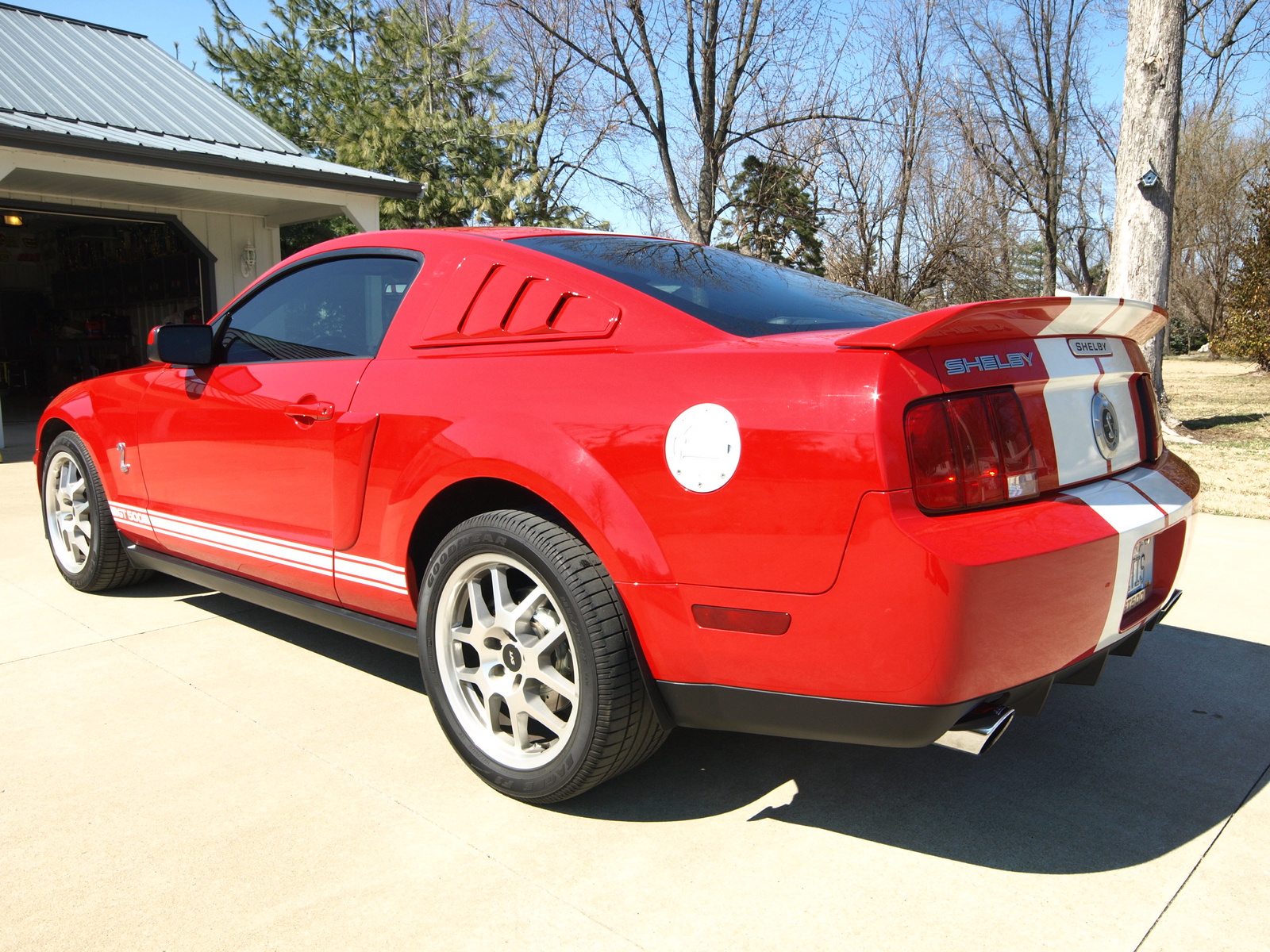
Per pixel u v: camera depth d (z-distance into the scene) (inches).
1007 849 81.5
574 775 82.4
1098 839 83.1
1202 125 1488.7
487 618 90.1
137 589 160.7
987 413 71.7
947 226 989.8
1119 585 78.2
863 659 69.1
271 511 112.7
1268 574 171.2
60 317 626.8
